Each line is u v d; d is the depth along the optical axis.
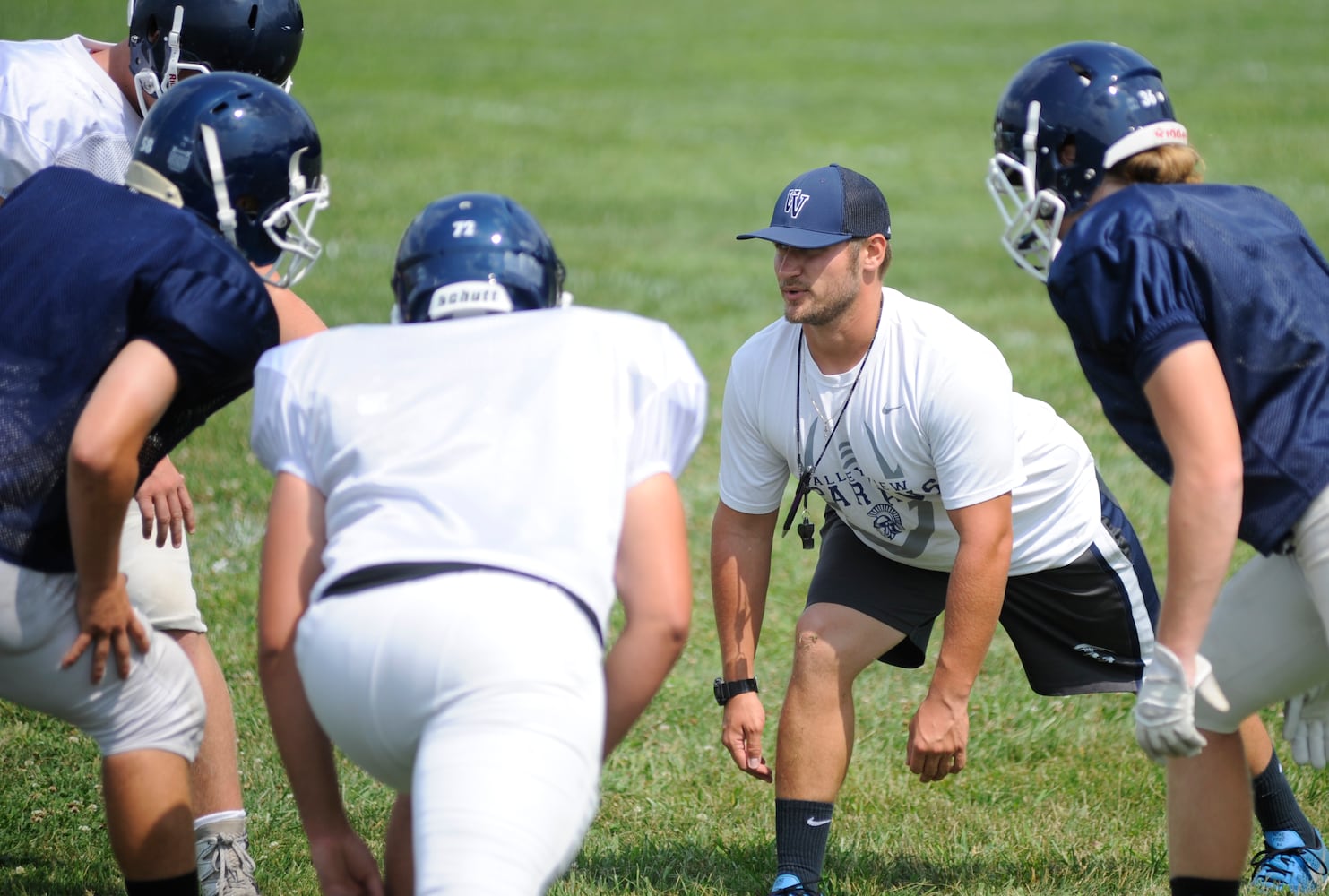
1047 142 11.31
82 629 10.36
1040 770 16.56
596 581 9.10
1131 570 14.02
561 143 65.69
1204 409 9.82
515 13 114.12
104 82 14.51
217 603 20.28
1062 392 30.34
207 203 10.85
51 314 10.12
